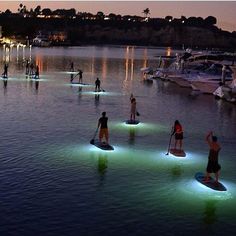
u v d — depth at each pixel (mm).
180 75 84250
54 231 18281
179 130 30703
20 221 19047
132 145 32781
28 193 22234
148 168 27203
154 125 40938
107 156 29438
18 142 32125
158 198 22359
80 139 33719
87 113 45875
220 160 30172
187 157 30047
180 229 19125
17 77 81250
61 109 47656
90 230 18562
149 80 89750
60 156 28922
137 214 20359
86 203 21297
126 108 50562
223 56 102438
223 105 56781
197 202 22031
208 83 68875
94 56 192125
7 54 178500
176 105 55406
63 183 23891
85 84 74688
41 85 70062
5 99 53000
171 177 25672
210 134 25719
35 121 40094
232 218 20406
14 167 26297
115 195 22516
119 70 115500
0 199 21281
